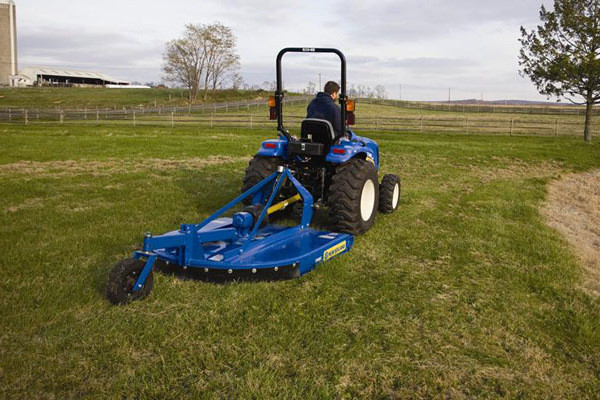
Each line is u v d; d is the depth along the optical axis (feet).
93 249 15.29
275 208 15.35
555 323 11.44
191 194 24.98
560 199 29.66
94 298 11.67
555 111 168.14
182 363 9.12
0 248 15.25
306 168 17.98
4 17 292.40
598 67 66.85
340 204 16.22
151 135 68.23
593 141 74.69
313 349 9.71
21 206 21.71
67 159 38.63
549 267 15.25
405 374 9.09
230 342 9.88
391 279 13.64
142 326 10.34
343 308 11.64
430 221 20.56
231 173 32.60
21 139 56.13
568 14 68.95
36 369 8.80
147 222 18.88
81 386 8.40
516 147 57.26
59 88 246.27
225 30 208.03
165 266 12.91
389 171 36.32
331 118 17.15
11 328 10.25
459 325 11.03
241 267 12.30
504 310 11.95
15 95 211.20
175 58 203.10
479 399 8.50
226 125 101.71
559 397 8.62
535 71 73.56
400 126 99.86
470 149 52.34
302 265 13.21
